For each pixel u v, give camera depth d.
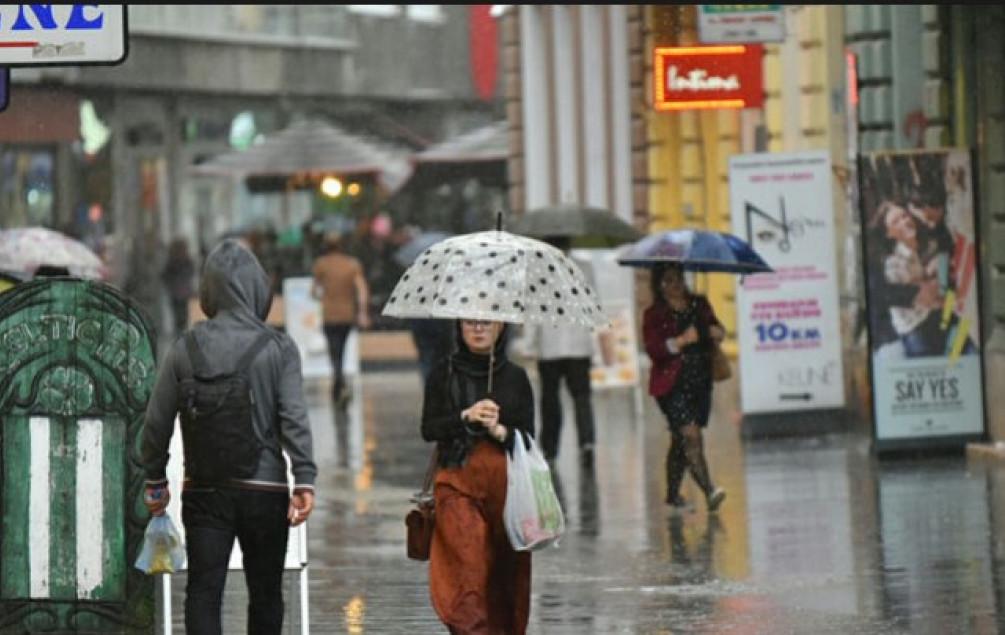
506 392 23.78
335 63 159.12
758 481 43.34
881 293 45.97
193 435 22.83
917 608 29.16
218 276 23.25
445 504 23.67
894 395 46.12
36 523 25.75
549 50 91.25
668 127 83.19
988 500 39.34
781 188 51.19
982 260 47.81
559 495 42.38
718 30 58.09
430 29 164.25
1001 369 46.59
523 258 23.98
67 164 134.12
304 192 130.38
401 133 157.88
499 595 24.03
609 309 66.50
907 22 58.19
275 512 23.00
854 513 38.28
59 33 29.28
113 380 25.59
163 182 143.38
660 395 39.44
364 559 34.72
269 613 23.30
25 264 49.84
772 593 30.58
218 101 149.25
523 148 95.06
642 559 34.00
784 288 51.31
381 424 61.16
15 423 25.69
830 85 66.25
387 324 99.50
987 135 49.03
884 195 45.94
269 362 22.98
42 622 25.84
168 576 25.73
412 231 122.12
